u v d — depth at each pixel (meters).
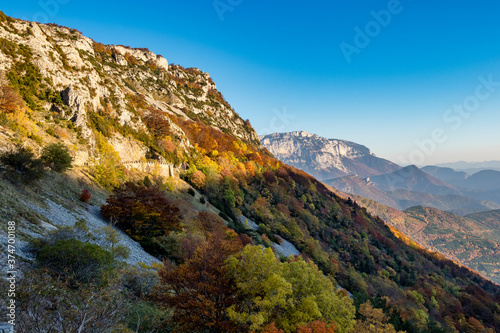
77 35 101.19
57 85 51.03
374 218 188.00
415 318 59.28
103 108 62.81
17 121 35.00
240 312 14.48
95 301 9.99
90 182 40.91
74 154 41.75
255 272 15.12
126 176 52.47
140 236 32.00
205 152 111.62
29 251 14.45
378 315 31.77
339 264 86.50
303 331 13.02
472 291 112.69
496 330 85.94
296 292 17.56
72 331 7.33
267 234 75.81
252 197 105.56
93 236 19.50
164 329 15.38
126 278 18.25
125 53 175.50
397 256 131.75
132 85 144.00
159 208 36.22
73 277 13.23
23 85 43.84
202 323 14.27
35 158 30.00
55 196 28.44
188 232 41.06
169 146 77.94
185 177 77.06
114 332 9.03
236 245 17.44
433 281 115.38
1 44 45.50
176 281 15.34
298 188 147.75
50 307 9.09
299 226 102.00
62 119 45.41
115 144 57.03
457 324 78.12
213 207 71.69
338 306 18.64
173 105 155.88
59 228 19.45
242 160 133.88
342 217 141.00
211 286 14.68
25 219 18.78
